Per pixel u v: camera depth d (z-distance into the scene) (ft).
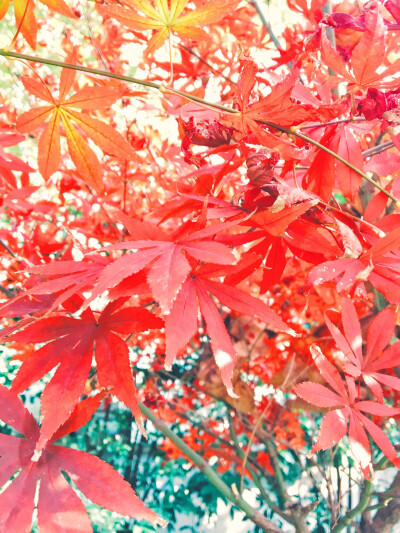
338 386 0.78
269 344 2.91
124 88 0.76
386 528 2.88
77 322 0.62
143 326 0.60
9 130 1.49
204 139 0.75
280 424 3.18
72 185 2.10
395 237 0.67
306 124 0.81
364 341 2.04
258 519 2.68
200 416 3.65
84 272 0.62
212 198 0.73
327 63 0.70
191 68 1.80
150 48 0.78
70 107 0.77
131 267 0.51
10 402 0.57
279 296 2.64
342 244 0.74
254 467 3.51
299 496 3.74
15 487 0.51
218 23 1.96
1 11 0.80
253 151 0.72
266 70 0.85
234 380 2.99
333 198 0.82
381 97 0.74
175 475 4.29
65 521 0.49
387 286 0.71
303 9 1.47
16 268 1.72
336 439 0.70
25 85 0.75
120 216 0.59
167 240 0.60
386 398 2.35
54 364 0.58
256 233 0.70
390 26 0.74
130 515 0.50
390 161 0.95
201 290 0.59
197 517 4.09
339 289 0.67
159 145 2.20
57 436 0.57
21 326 0.63
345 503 2.98
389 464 1.61
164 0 0.70
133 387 0.56
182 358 3.22
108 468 0.54
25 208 1.78
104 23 2.15
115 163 2.18
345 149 0.84
